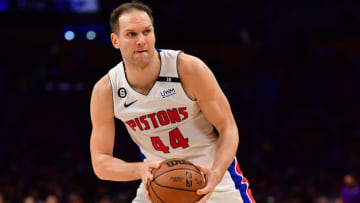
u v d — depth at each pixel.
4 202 14.26
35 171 19.47
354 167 19.11
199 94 4.18
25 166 20.42
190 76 4.15
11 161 21.17
